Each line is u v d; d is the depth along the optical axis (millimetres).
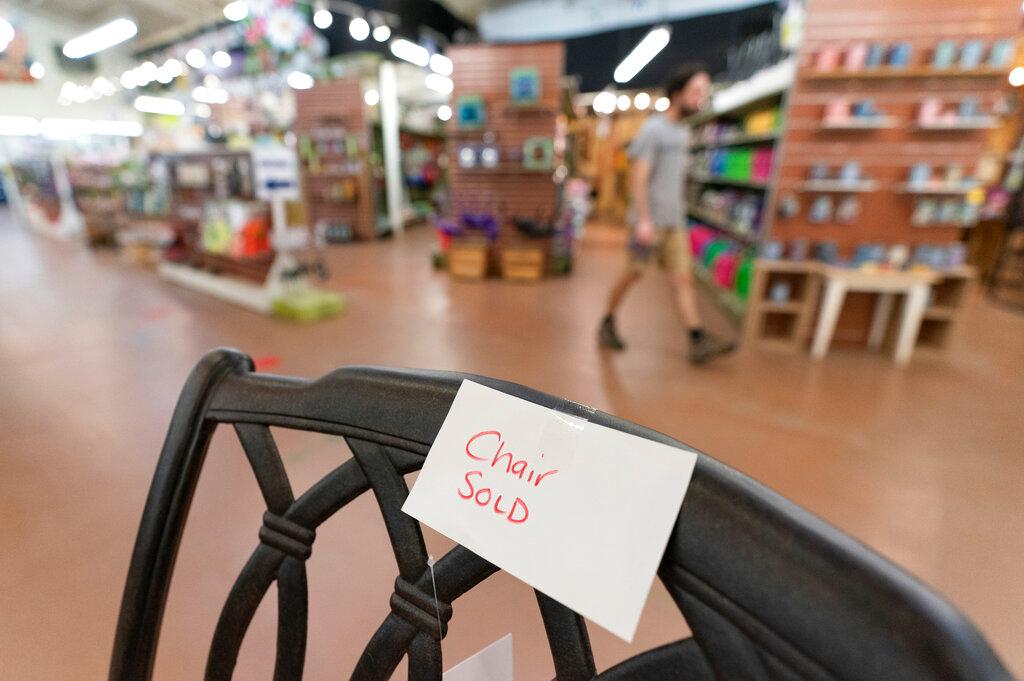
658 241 2986
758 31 4598
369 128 7816
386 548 1492
